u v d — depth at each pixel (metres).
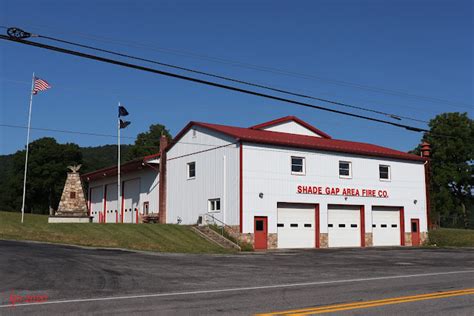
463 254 28.53
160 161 41.75
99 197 54.84
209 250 29.38
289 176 35.09
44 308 10.20
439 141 71.94
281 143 34.78
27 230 29.30
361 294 12.21
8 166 121.56
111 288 13.25
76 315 9.45
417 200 42.56
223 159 34.72
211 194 35.53
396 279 15.64
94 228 31.70
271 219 33.81
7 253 20.55
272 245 33.62
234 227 32.88
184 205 38.44
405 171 42.19
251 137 34.00
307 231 35.62
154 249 27.70
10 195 88.38
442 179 70.38
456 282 14.74
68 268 17.11
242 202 32.69
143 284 14.12
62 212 44.78
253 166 33.50
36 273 15.70
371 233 39.12
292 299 11.41
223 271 17.92
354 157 38.94
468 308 10.15
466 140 70.81
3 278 14.59
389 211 40.88
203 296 11.92
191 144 38.41
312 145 36.31
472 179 71.50
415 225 42.19
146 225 34.47
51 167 82.06
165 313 9.64
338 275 16.89
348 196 38.03
